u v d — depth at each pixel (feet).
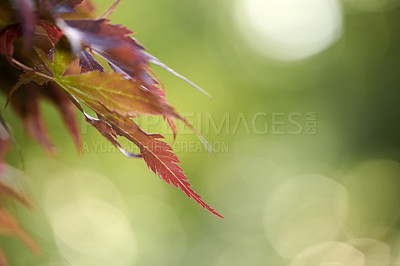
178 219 24.81
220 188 25.72
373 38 27.12
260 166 27.58
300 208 31.19
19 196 3.34
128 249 23.76
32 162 13.83
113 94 2.14
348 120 26.27
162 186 23.25
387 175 27.48
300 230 31.68
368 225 31.30
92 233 21.27
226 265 26.23
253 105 25.75
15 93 3.36
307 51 27.78
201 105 22.54
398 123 25.04
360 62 26.94
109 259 22.50
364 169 27.73
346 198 30.78
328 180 29.50
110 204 21.40
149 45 20.39
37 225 15.74
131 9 19.40
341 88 26.71
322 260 30.76
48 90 3.26
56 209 17.43
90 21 2.10
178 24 22.06
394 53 26.30
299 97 26.86
